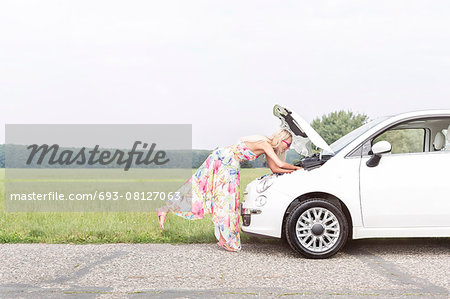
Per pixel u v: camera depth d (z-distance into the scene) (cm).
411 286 451
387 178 595
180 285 459
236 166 650
